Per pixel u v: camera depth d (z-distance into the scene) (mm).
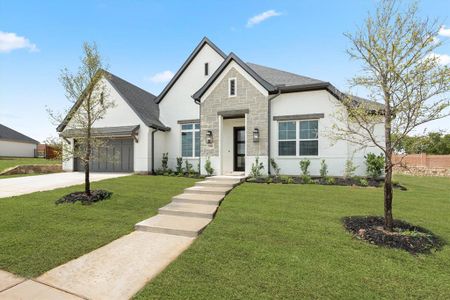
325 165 11672
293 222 5727
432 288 3240
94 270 3818
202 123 13703
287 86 12109
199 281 3434
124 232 5488
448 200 7773
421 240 4543
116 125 15266
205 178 11484
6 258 4152
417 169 21734
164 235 5395
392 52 4848
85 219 6219
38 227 5617
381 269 3691
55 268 3873
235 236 5047
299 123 12258
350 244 4559
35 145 43406
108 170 15961
